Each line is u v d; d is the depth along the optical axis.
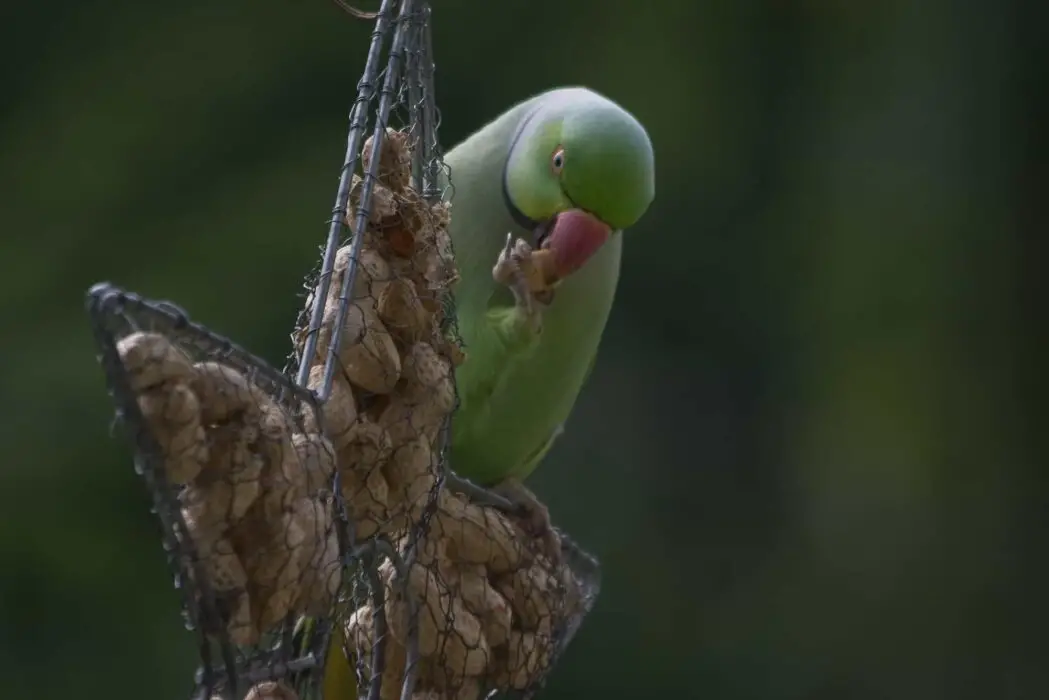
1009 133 16.95
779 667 15.54
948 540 16.08
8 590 13.86
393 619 4.05
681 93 18.09
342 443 3.70
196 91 16.48
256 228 15.65
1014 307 16.69
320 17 16.72
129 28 16.88
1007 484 16.22
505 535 4.36
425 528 3.99
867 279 17.03
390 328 3.89
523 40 17.75
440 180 5.68
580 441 16.45
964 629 15.69
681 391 17.08
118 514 14.27
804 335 17.22
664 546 16.12
